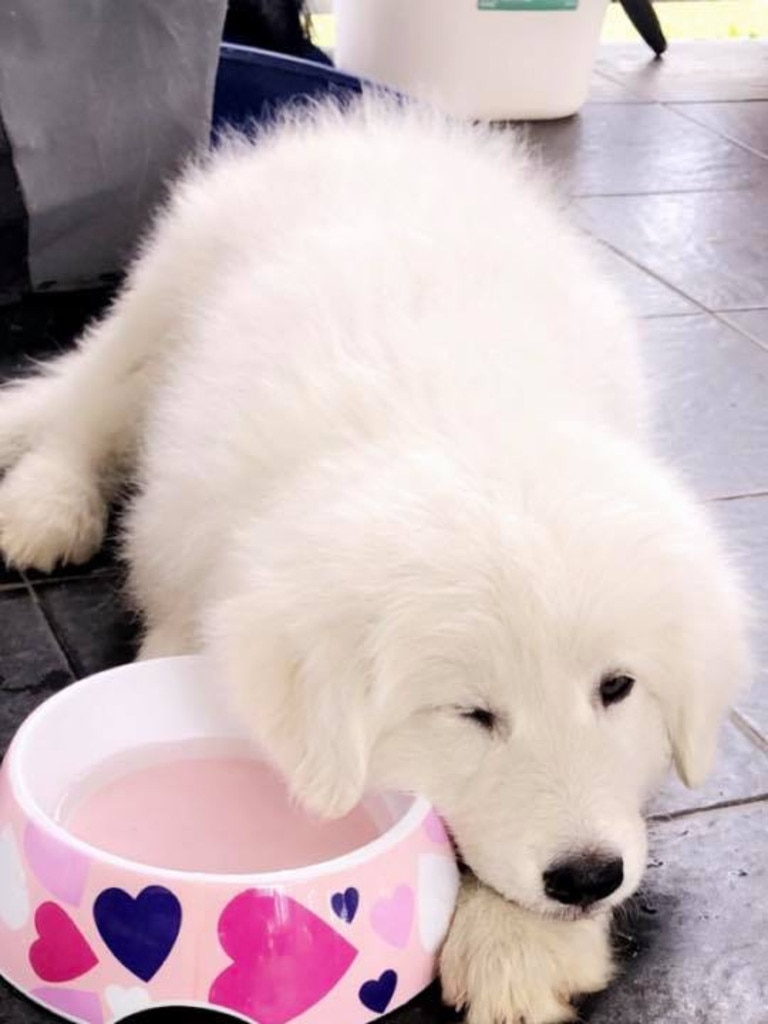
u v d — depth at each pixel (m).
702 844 0.74
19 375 1.13
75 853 0.58
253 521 0.68
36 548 0.92
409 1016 0.63
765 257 1.50
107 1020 0.59
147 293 0.96
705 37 2.52
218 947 0.58
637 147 1.84
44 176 1.13
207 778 0.69
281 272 0.82
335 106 1.08
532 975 0.62
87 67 1.11
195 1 1.13
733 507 1.04
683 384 1.22
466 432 0.66
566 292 0.83
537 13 1.83
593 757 0.61
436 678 0.61
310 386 0.71
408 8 1.82
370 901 0.60
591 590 0.60
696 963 0.67
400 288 0.77
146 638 0.81
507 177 0.97
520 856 0.60
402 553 0.60
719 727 0.69
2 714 0.79
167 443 0.80
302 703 0.62
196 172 1.04
